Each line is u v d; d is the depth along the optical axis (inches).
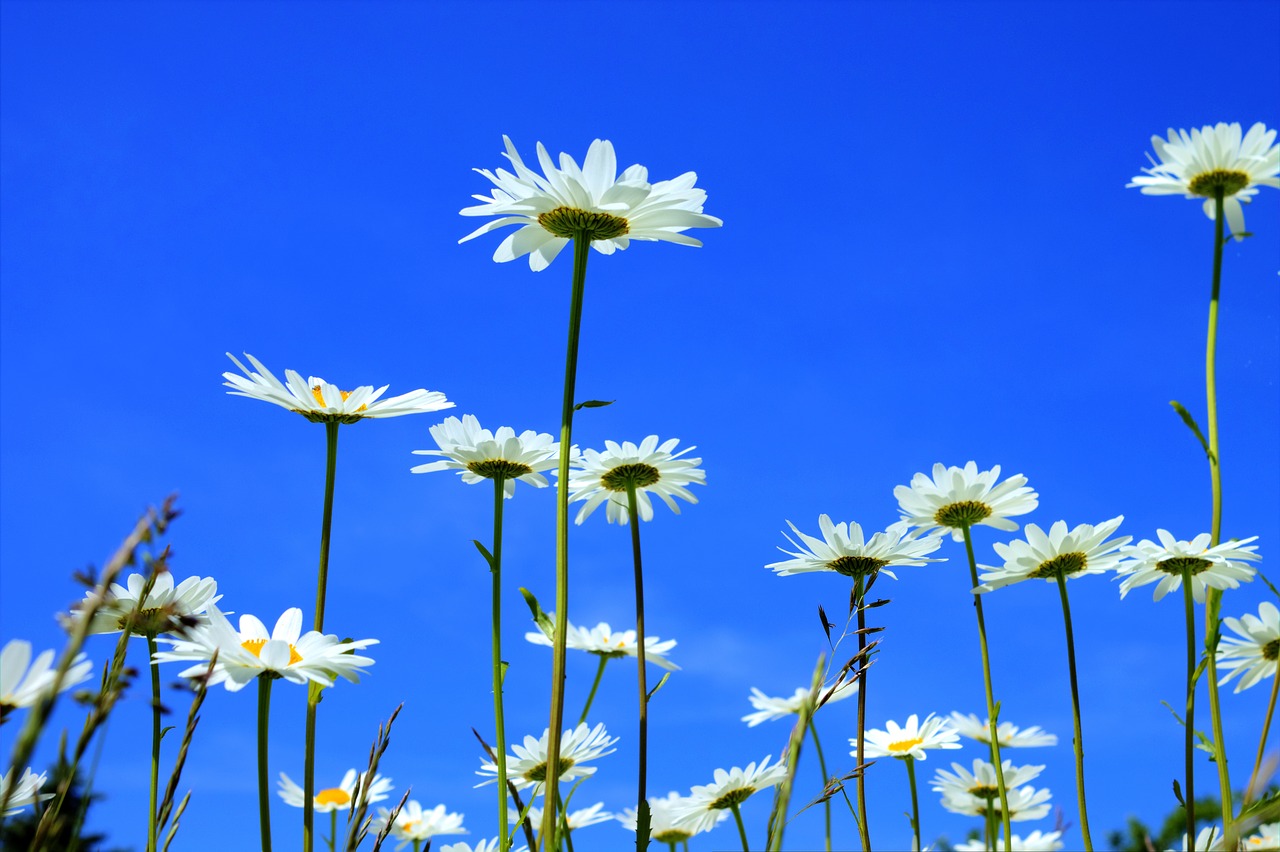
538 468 26.8
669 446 28.5
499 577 24.6
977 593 26.9
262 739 21.8
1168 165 26.1
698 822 29.2
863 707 25.9
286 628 23.0
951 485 27.5
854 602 22.1
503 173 24.4
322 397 24.6
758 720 31.4
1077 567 26.5
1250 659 26.2
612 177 24.2
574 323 23.6
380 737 21.4
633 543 26.7
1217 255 25.6
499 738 24.1
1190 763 24.1
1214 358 25.3
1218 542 25.3
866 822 25.6
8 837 17.5
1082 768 25.4
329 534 23.6
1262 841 24.8
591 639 30.3
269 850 21.7
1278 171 25.7
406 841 27.9
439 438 27.1
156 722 21.9
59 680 12.8
